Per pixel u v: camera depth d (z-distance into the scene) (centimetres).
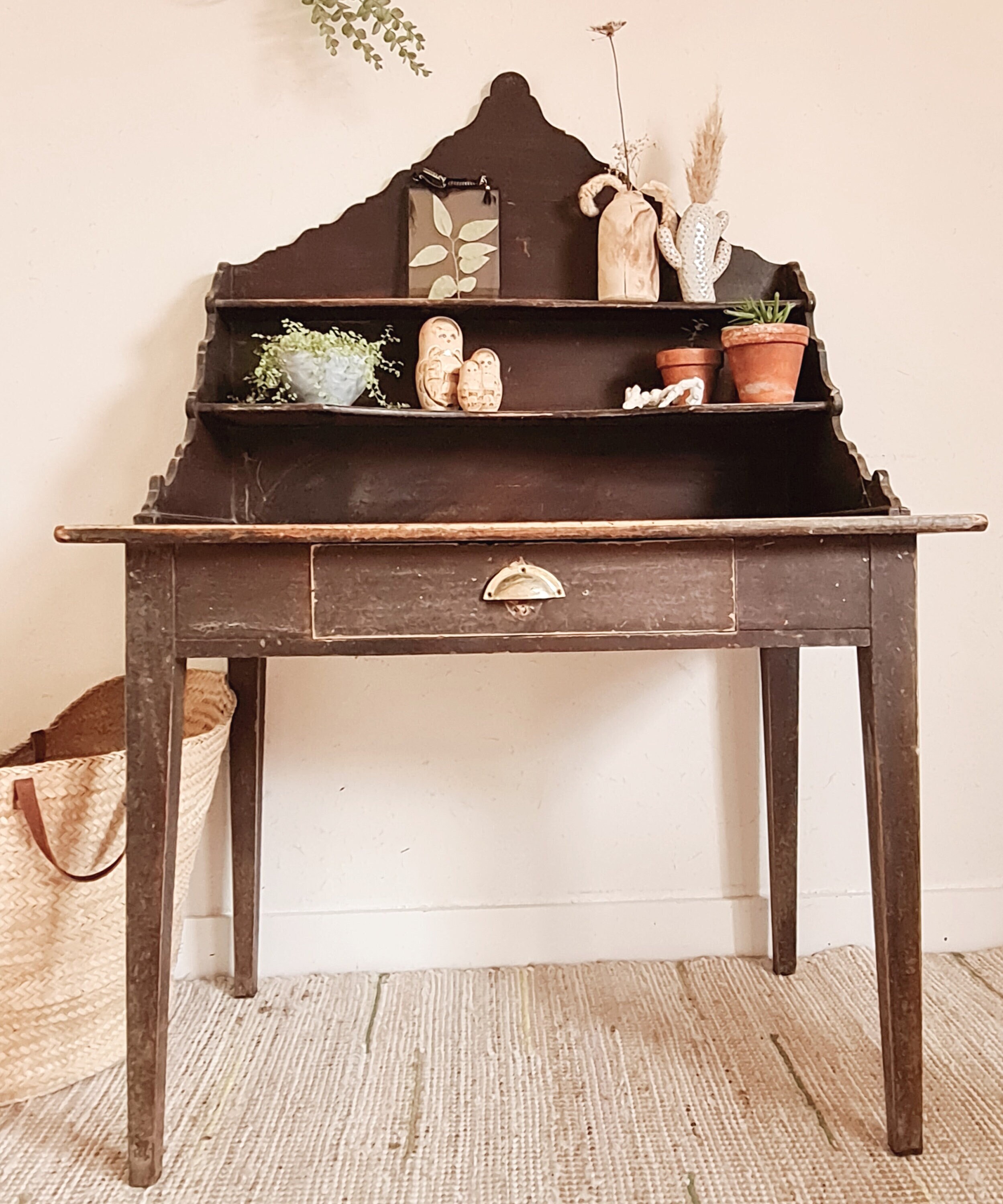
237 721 150
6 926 116
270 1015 147
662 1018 145
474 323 155
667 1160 113
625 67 158
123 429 156
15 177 153
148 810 107
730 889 168
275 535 103
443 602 108
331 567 107
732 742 167
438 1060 134
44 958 121
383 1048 138
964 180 164
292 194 156
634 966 163
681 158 159
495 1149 115
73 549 157
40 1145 117
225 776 160
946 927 168
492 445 156
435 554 108
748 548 110
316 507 154
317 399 140
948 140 163
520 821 165
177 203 155
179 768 112
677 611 109
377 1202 107
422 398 147
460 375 146
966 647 167
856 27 161
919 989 112
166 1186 110
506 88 154
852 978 156
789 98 161
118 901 127
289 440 153
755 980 157
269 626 107
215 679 150
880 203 162
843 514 138
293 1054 136
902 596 111
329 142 156
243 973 153
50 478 156
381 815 164
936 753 168
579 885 167
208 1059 135
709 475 158
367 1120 121
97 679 158
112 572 157
